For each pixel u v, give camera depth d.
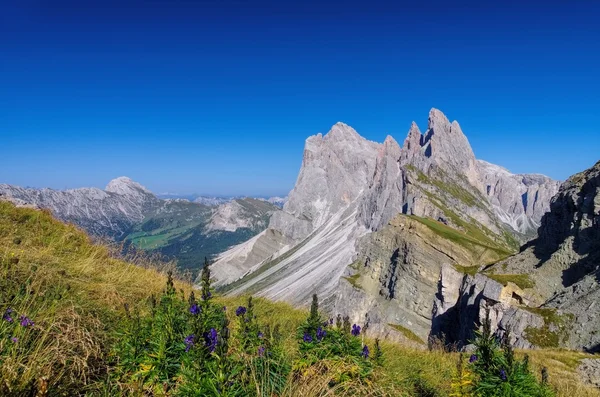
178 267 16.62
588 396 15.27
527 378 7.40
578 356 23.02
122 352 6.66
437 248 99.94
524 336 43.88
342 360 7.31
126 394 6.22
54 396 5.45
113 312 9.30
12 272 9.02
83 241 15.63
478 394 7.49
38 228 14.74
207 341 5.91
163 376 6.16
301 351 7.57
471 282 69.12
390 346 16.36
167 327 6.68
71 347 6.57
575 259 58.12
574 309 43.56
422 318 92.94
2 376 5.19
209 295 7.12
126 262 15.62
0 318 6.38
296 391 6.25
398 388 8.81
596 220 57.56
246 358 6.38
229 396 5.27
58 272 10.38
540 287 57.69
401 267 103.12
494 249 101.50
